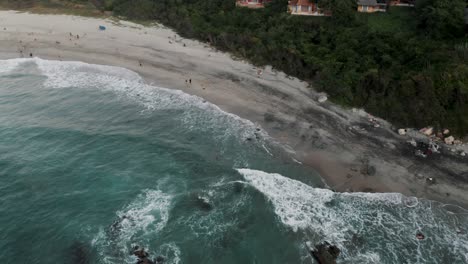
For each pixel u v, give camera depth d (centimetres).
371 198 3400
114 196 3428
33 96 5134
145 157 3950
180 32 7000
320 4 6081
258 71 5584
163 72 5644
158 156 3966
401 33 5366
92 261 2814
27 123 4503
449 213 3244
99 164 3834
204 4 7469
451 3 5156
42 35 6856
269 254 2914
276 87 5178
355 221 3191
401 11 6041
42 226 3098
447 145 4009
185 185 3578
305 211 3275
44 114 4706
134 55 6156
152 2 7919
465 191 3438
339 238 3038
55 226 3102
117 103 4969
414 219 3203
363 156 3900
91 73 5709
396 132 4269
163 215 3231
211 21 7019
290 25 6162
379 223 3173
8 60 6066
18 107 4853
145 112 4753
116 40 6669
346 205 3338
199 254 2902
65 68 5862
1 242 2944
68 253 2877
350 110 4656
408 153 3925
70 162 3850
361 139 4153
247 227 3138
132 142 4175
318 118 4516
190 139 4234
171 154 3997
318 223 3169
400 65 4797
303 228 3120
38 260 2816
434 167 3722
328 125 4391
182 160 3909
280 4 6700
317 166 3791
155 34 6950
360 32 5578
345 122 4444
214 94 5056
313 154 3947
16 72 5762
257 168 3778
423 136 4169
